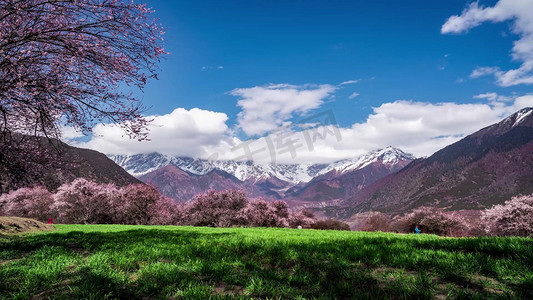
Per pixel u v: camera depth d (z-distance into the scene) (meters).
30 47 7.01
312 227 75.81
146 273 5.19
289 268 5.83
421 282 4.52
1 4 6.57
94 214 60.88
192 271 5.41
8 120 8.88
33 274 5.20
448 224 56.97
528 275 4.59
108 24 7.55
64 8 7.07
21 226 17.28
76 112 8.07
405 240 9.09
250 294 4.33
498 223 50.09
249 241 9.21
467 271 5.00
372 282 4.75
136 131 8.73
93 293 4.20
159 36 8.15
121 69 7.87
